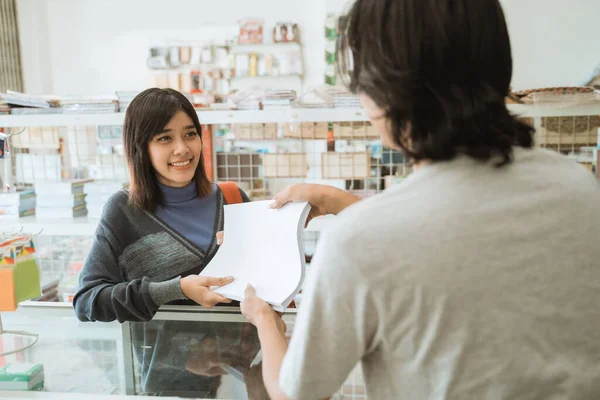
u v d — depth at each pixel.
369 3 0.53
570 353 0.49
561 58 5.32
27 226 2.18
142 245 1.35
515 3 5.31
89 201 2.35
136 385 0.92
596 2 5.17
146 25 6.44
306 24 6.15
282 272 1.00
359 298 0.48
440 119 0.50
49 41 6.60
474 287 0.47
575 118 2.35
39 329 1.15
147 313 1.09
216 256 1.11
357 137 2.36
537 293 0.48
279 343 0.66
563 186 0.52
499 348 0.47
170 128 1.30
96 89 6.62
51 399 0.86
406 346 0.49
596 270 0.50
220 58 6.36
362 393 0.88
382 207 0.50
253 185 2.73
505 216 0.48
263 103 2.06
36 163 2.60
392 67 0.50
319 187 1.11
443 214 0.48
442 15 0.48
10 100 2.07
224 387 0.90
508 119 0.53
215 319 1.12
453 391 0.49
